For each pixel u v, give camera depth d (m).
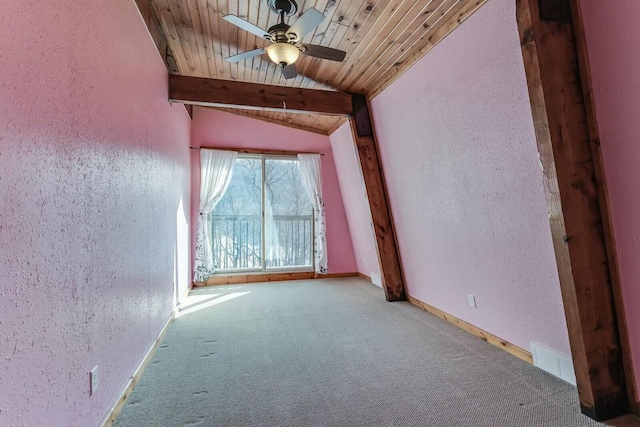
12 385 0.95
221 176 5.20
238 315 3.52
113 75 1.77
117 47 1.84
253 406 1.79
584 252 1.63
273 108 3.65
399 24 2.52
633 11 1.42
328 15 2.49
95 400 1.50
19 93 0.99
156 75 2.78
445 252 3.10
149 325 2.46
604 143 1.59
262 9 2.57
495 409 1.73
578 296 1.62
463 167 2.59
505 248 2.34
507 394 1.87
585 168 1.63
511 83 1.98
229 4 2.54
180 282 3.99
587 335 1.62
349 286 5.01
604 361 1.64
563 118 1.61
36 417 1.06
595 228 1.64
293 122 5.56
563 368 2.02
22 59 1.01
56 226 1.19
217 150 5.18
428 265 3.47
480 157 2.38
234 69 3.76
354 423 1.63
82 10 1.41
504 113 2.09
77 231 1.35
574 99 1.62
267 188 5.59
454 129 2.57
